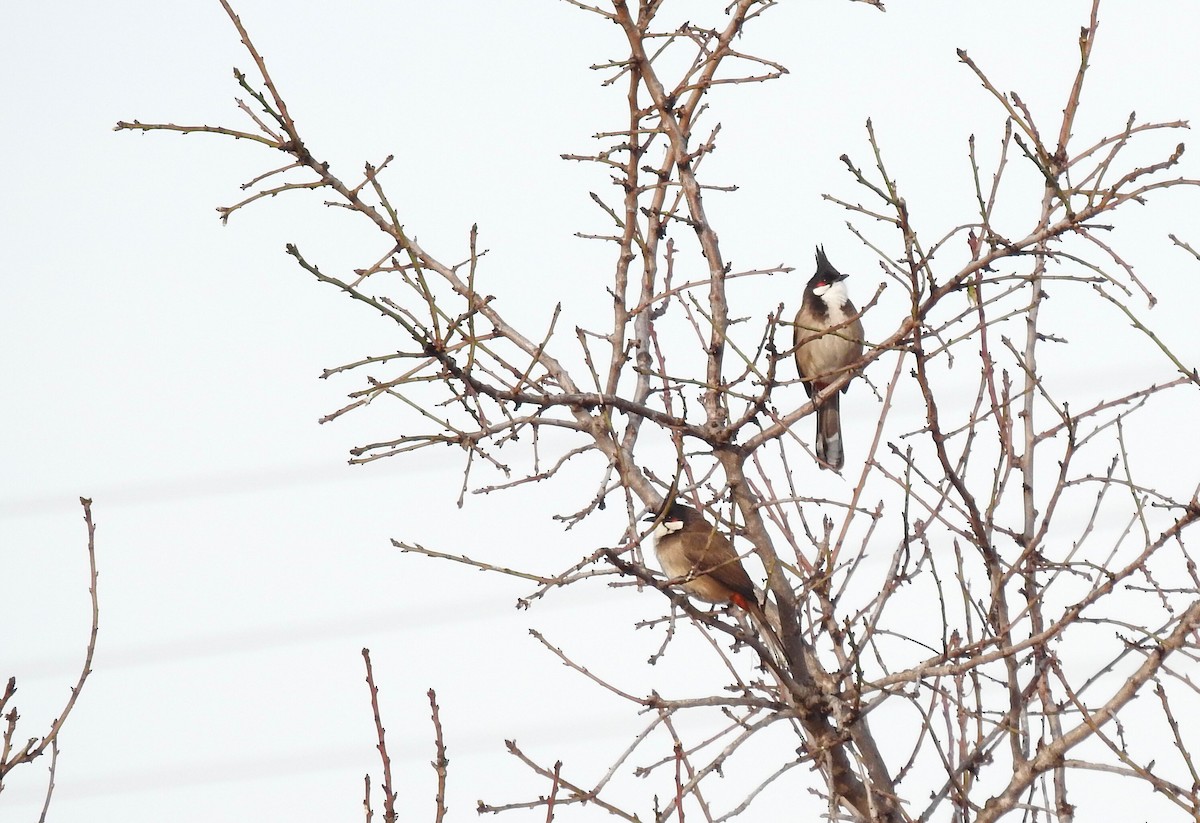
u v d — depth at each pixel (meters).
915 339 9.65
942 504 10.43
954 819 9.68
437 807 8.39
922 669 9.38
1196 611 9.15
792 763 9.12
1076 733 9.25
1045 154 9.58
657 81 11.82
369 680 8.82
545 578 9.66
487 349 11.12
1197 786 8.77
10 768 8.55
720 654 10.49
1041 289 10.98
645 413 10.45
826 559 10.24
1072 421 10.32
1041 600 10.20
